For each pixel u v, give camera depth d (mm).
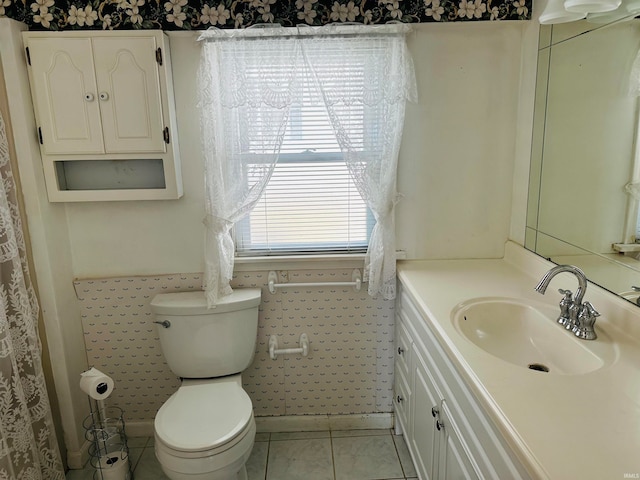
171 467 1585
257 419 2309
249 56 1813
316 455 2150
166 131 1853
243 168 1891
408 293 1851
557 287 1710
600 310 1470
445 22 1857
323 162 2057
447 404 1404
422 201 2078
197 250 2094
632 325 1335
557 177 1712
